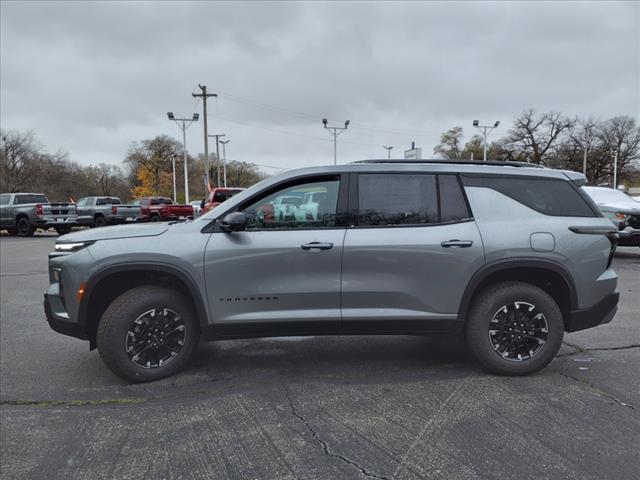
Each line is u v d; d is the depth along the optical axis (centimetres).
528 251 408
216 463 290
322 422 340
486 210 418
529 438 314
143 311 403
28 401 384
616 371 434
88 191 7938
